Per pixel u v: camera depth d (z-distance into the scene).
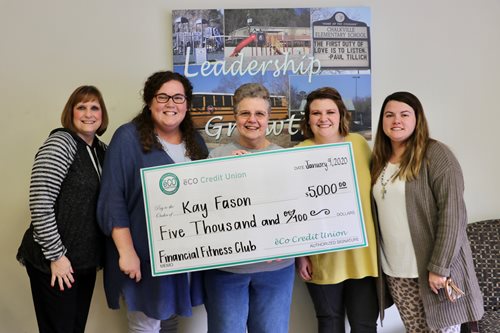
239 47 1.83
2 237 1.83
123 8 1.83
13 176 1.83
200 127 1.83
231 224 1.32
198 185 1.32
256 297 1.37
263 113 1.33
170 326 1.72
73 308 1.44
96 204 1.41
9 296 1.85
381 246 1.53
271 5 1.87
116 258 1.39
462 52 1.96
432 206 1.39
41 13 1.80
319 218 1.35
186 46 1.82
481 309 1.39
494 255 1.77
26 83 1.81
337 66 1.87
